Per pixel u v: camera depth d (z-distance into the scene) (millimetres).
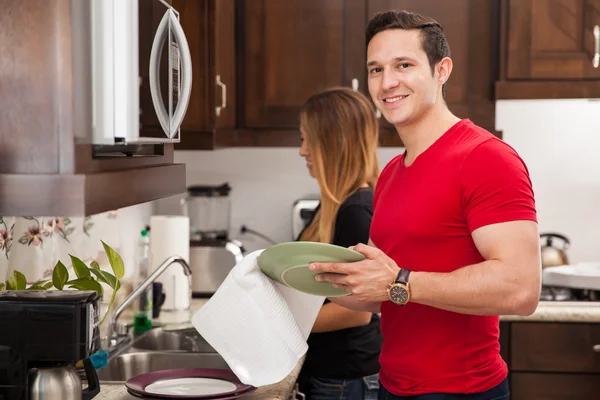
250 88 3748
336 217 2541
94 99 1516
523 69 3635
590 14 3605
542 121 4090
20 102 1468
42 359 1596
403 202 2014
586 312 3256
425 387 2004
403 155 2154
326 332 2566
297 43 3723
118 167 1673
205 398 1980
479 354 1992
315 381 2596
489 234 1854
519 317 3275
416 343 2014
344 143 2559
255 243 4184
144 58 1599
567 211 4102
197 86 3373
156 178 1859
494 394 2018
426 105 2004
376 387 2621
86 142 1506
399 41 1984
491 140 1924
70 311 1588
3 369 1603
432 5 3682
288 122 3744
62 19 1454
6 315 1590
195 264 3678
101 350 2334
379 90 2029
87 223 3109
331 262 1861
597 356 3281
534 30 3627
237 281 1932
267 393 2100
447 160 1943
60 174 1455
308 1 3707
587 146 4082
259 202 4184
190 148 3391
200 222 3977
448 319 1978
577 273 3561
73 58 1463
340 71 3715
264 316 1930
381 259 1868
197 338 2838
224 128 3590
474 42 3680
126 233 3688
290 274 1938
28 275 2447
